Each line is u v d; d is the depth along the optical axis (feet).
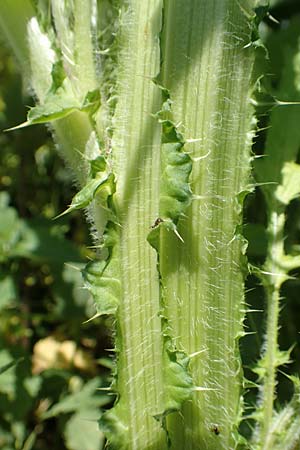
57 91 0.85
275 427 0.90
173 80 0.82
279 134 0.96
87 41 0.86
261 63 0.82
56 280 1.19
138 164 0.83
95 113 0.85
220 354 0.84
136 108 0.83
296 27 1.24
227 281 0.84
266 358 0.91
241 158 0.83
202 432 0.85
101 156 0.83
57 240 1.18
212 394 0.85
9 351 1.09
